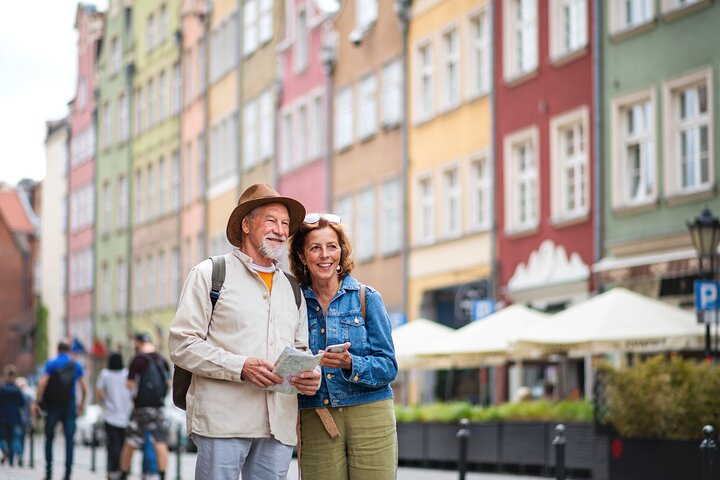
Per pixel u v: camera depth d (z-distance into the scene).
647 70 28.88
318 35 46.78
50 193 82.38
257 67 53.06
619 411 19.14
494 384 34.72
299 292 8.19
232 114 55.88
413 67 40.03
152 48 67.00
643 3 29.31
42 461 31.75
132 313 68.19
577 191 31.70
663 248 28.06
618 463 19.20
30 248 92.75
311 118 47.41
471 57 36.94
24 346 89.31
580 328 22.78
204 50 59.47
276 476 7.92
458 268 36.94
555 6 32.53
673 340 22.08
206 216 58.62
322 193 46.12
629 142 29.69
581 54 31.22
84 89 77.06
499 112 35.09
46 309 82.00
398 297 40.59
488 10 35.88
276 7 50.91
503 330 26.75
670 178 28.06
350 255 8.41
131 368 19.44
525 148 34.31
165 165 64.88
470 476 24.19
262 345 7.89
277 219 8.02
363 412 8.17
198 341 7.80
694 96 27.70
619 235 29.58
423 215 39.66
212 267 7.95
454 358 27.45
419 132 39.56
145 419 19.34
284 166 49.91
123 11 71.31
